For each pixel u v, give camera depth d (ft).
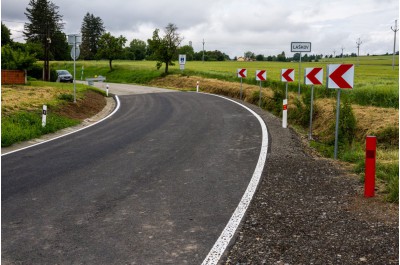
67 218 18.47
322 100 61.98
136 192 22.39
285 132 41.88
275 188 22.45
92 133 45.01
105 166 28.81
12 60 103.55
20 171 27.61
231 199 20.71
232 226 17.04
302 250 14.67
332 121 47.01
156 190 22.68
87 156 32.45
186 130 45.11
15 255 14.69
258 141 36.78
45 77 147.23
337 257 14.07
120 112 66.13
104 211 19.35
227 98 85.46
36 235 16.52
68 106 64.95
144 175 26.05
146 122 52.90
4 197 21.77
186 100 82.33
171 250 14.90
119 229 17.06
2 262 14.14
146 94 101.96
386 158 30.96
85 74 226.58
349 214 18.29
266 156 30.48
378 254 14.21
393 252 14.32
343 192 21.63
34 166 29.09
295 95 71.46
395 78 112.47
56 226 17.51
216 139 38.73
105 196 21.75
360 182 23.50
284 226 16.99
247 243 15.35
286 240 15.57
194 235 16.24
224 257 14.21
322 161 29.14
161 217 18.40
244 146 34.76
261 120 51.08
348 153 31.68
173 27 162.71
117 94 104.78
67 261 14.15
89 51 399.44
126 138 41.01
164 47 162.20
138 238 16.08
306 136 44.04
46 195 22.04
